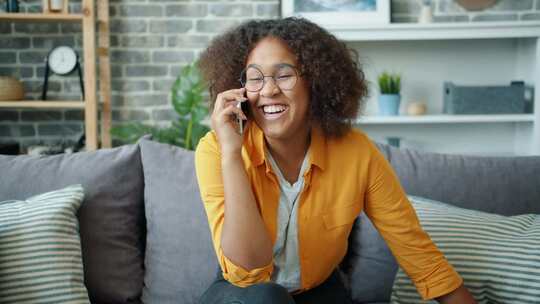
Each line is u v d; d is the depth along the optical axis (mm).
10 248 1503
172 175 1798
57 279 1505
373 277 1722
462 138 4047
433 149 4051
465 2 3812
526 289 1411
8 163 1800
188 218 1739
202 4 3748
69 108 3820
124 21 3742
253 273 1247
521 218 1578
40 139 3832
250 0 3748
